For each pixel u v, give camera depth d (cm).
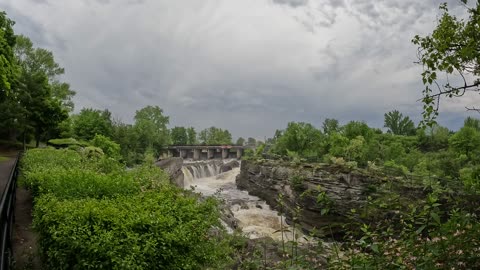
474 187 508
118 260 468
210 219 732
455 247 345
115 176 909
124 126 4906
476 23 462
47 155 1477
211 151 7925
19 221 933
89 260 473
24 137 3584
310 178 2223
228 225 1820
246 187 3694
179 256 552
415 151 4144
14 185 927
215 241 755
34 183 866
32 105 3638
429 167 3234
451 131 5447
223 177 4853
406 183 1953
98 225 513
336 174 2180
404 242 365
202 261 627
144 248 497
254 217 2352
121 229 518
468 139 3728
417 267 331
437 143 5359
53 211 570
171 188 908
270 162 3347
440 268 336
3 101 3447
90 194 756
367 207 448
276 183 2814
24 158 1491
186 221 630
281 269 416
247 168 3772
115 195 752
